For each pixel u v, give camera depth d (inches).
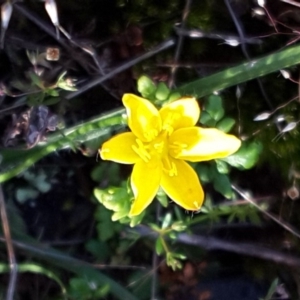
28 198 3.2
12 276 2.7
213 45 3.2
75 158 3.2
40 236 3.1
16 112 3.0
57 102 3.1
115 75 3.2
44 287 3.1
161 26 3.2
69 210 3.2
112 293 3.1
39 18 3.1
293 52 2.9
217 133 2.5
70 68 3.1
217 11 3.2
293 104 3.2
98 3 3.1
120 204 2.8
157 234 3.1
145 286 3.2
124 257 3.2
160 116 2.5
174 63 3.2
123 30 3.2
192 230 3.2
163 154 2.5
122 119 2.9
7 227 2.8
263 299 3.1
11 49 3.1
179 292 3.2
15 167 2.8
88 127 2.9
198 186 2.6
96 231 3.2
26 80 3.1
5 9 2.7
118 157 2.4
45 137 2.9
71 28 3.1
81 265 2.9
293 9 3.2
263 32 3.2
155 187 2.5
